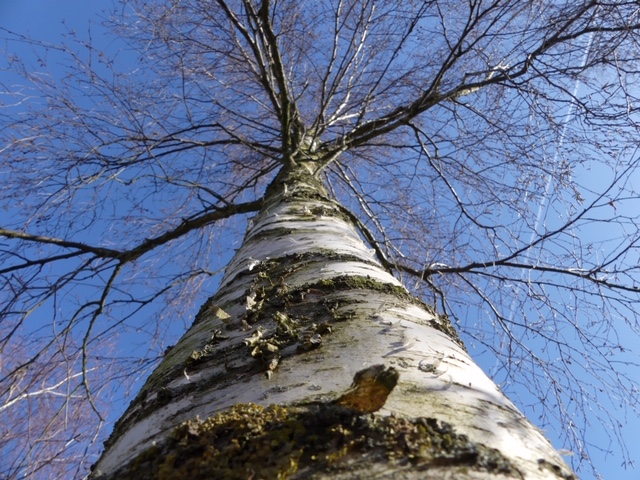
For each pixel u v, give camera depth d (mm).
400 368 1038
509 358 4164
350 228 2654
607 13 3461
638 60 3518
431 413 864
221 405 997
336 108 6059
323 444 771
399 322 1304
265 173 5309
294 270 1777
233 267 2252
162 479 785
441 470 724
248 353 1194
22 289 3557
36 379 3510
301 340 1205
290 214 2779
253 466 752
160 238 4105
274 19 4820
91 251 3877
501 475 739
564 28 3578
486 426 857
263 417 853
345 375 1004
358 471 719
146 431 1020
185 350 1398
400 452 748
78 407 3838
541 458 829
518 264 4090
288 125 4625
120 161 4051
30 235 3586
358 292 1510
